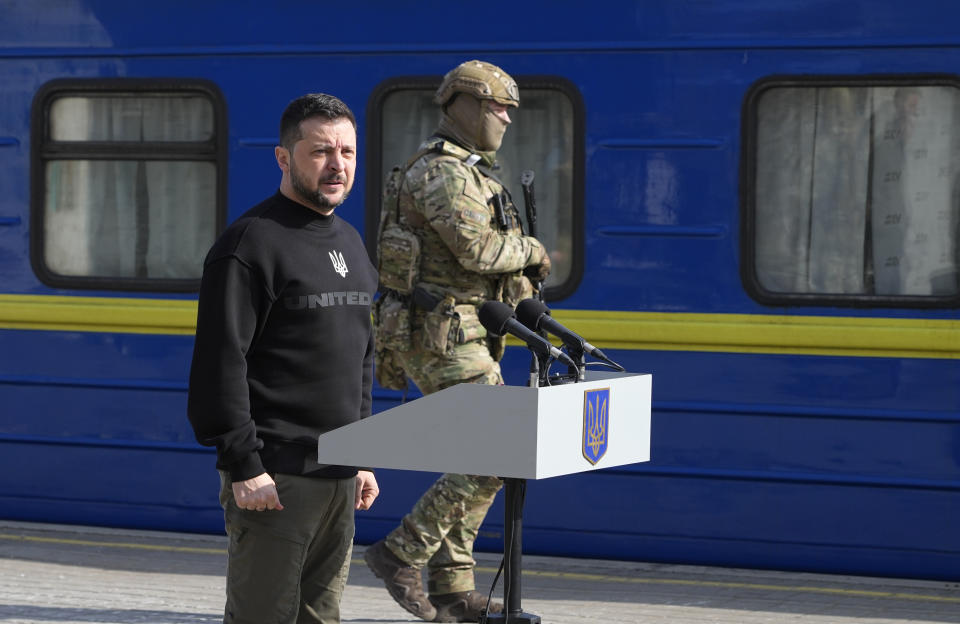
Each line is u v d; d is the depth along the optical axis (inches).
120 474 400.5
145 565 362.3
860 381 350.6
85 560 366.3
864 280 354.0
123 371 399.5
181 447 395.5
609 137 365.7
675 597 331.3
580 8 366.9
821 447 353.1
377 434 181.0
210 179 395.5
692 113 360.5
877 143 352.5
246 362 193.3
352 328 200.8
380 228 303.1
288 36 386.3
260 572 195.8
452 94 294.0
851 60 351.3
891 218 352.5
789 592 336.8
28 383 405.7
